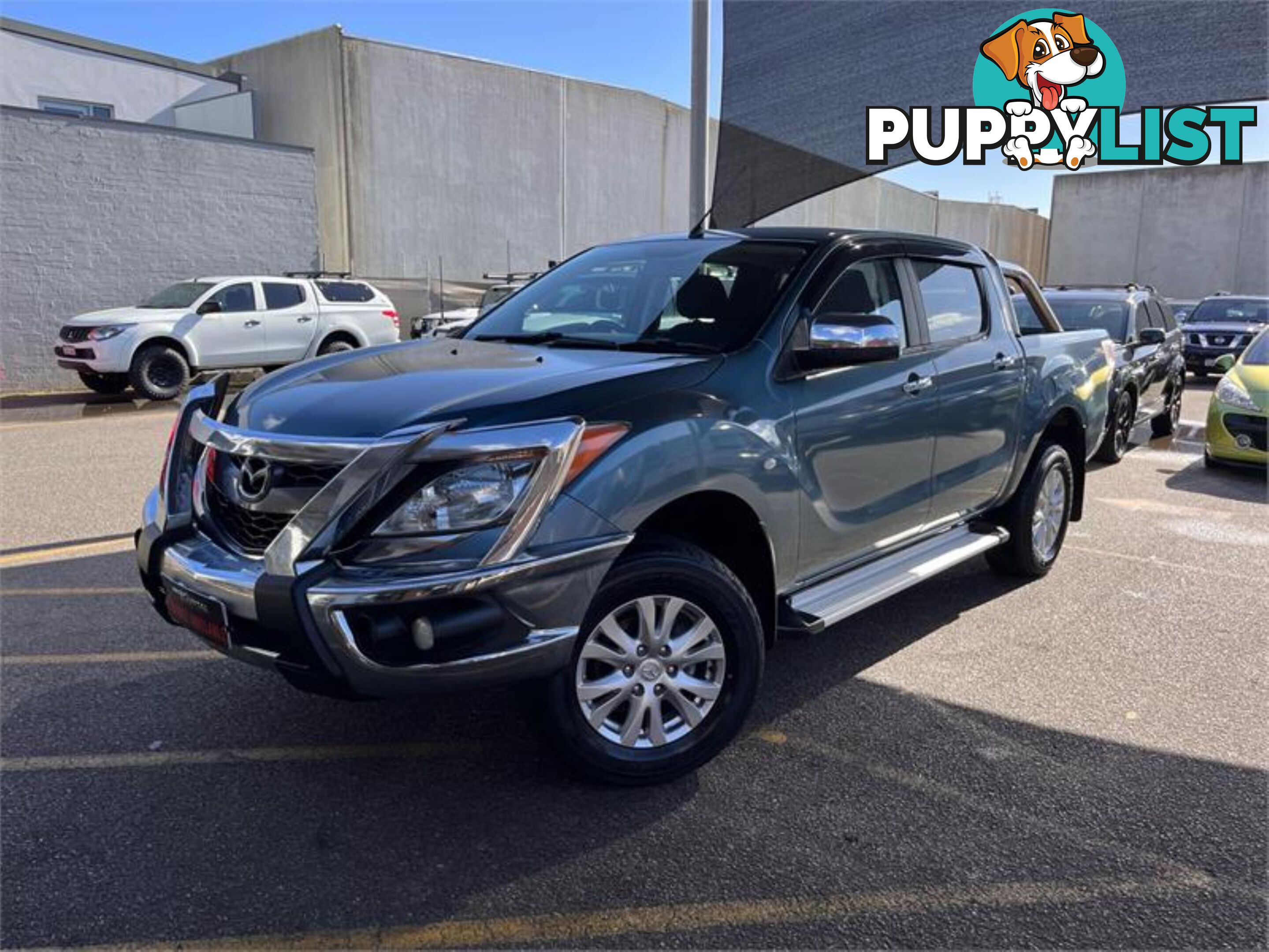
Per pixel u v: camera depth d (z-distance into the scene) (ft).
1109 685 13.74
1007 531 17.49
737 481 10.80
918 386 13.97
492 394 9.88
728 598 10.81
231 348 49.96
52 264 53.06
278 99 77.41
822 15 18.39
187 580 9.96
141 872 9.12
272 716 12.41
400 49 75.92
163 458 30.60
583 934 8.32
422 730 12.08
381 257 76.89
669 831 9.90
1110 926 8.46
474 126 81.10
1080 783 10.95
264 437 9.67
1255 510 25.32
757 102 19.94
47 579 17.90
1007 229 142.31
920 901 8.77
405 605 8.79
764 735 12.11
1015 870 9.25
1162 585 18.53
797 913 8.61
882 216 116.16
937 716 12.68
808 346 12.30
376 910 8.61
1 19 68.49
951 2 16.20
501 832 9.85
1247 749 11.80
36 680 13.42
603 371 10.73
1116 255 126.82
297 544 9.07
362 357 12.48
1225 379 30.96
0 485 26.30
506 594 9.05
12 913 8.50
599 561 9.53
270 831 9.83
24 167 51.44
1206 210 119.85
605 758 10.36
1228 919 8.55
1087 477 30.17
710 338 12.15
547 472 9.23
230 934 8.27
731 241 14.20
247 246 61.00
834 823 10.06
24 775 10.87
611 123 91.86
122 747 11.55
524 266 86.28
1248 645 15.35
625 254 15.02
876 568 13.79
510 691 13.20
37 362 53.11
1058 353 18.42
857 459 12.87
